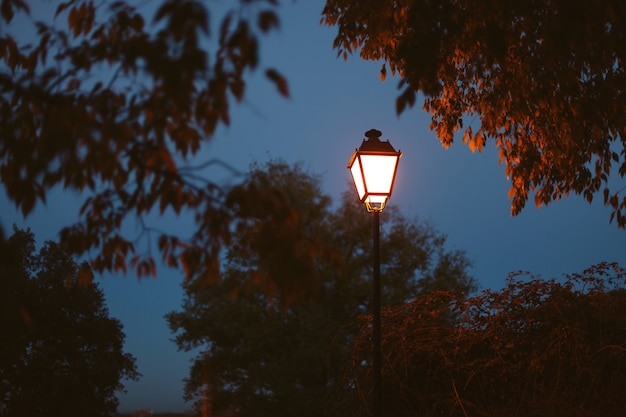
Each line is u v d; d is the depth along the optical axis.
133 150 4.02
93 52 4.08
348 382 11.01
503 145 11.78
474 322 10.28
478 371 9.62
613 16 7.12
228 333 20.03
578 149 11.19
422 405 9.99
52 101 3.93
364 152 8.86
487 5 7.43
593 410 9.02
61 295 38.84
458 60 10.45
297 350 19.69
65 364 39.16
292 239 3.48
